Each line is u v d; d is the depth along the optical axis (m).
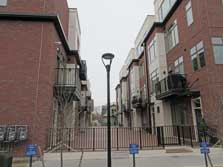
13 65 9.45
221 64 10.46
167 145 10.66
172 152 9.34
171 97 14.07
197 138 11.21
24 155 8.53
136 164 7.49
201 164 7.29
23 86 9.29
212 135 8.74
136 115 24.16
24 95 9.20
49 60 9.73
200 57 11.38
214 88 10.04
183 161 7.86
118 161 8.05
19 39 9.77
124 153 9.23
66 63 15.06
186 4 13.16
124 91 34.56
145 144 11.47
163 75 15.91
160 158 8.51
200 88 11.29
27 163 7.83
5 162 5.40
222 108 6.69
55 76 11.02
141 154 9.05
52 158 8.59
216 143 9.21
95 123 54.22
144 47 20.45
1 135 8.30
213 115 7.22
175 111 14.46
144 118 22.09
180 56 13.90
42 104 9.23
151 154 9.12
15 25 9.90
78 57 16.36
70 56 15.51
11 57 9.52
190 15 12.63
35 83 9.39
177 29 14.46
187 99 12.70
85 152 8.98
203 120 10.04
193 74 12.07
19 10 10.38
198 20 11.66
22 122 8.91
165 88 13.65
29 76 9.43
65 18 15.77
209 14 11.00
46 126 9.10
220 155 8.77
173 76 12.66
